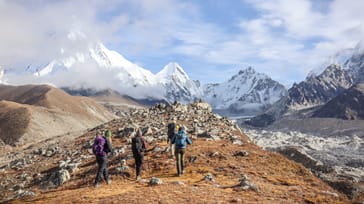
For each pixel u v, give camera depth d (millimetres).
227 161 24891
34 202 18656
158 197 15977
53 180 27125
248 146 31234
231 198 15852
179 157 22141
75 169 28672
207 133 35062
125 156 28984
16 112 171000
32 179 30562
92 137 45156
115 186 19656
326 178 37125
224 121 48969
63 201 17141
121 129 41969
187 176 21672
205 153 26938
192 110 56562
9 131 153375
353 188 33156
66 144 45250
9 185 30266
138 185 19438
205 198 15781
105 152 20250
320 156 134625
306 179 22484
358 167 109125
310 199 16375
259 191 17500
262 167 24234
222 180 20484
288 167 25281
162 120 46906
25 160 40438
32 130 155125
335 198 17109
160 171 23609
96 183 19781
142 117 52219
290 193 17453
